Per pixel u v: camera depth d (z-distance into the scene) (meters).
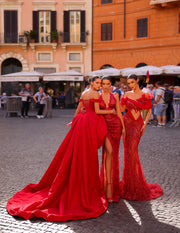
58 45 28.38
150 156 6.72
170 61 24.02
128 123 4.45
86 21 27.92
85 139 4.04
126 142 4.41
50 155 6.89
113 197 4.24
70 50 28.34
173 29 23.73
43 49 28.52
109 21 27.03
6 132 10.78
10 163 6.16
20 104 17.50
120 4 26.38
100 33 27.55
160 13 24.23
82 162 3.97
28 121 14.88
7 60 29.08
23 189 4.39
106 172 4.25
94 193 4.05
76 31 28.27
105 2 27.11
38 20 28.41
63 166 3.96
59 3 28.16
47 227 3.38
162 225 3.42
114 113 4.40
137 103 4.41
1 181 4.98
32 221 3.54
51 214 3.59
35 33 28.08
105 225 3.43
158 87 12.30
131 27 25.97
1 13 28.36
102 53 27.61
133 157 4.33
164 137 9.36
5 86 28.38
